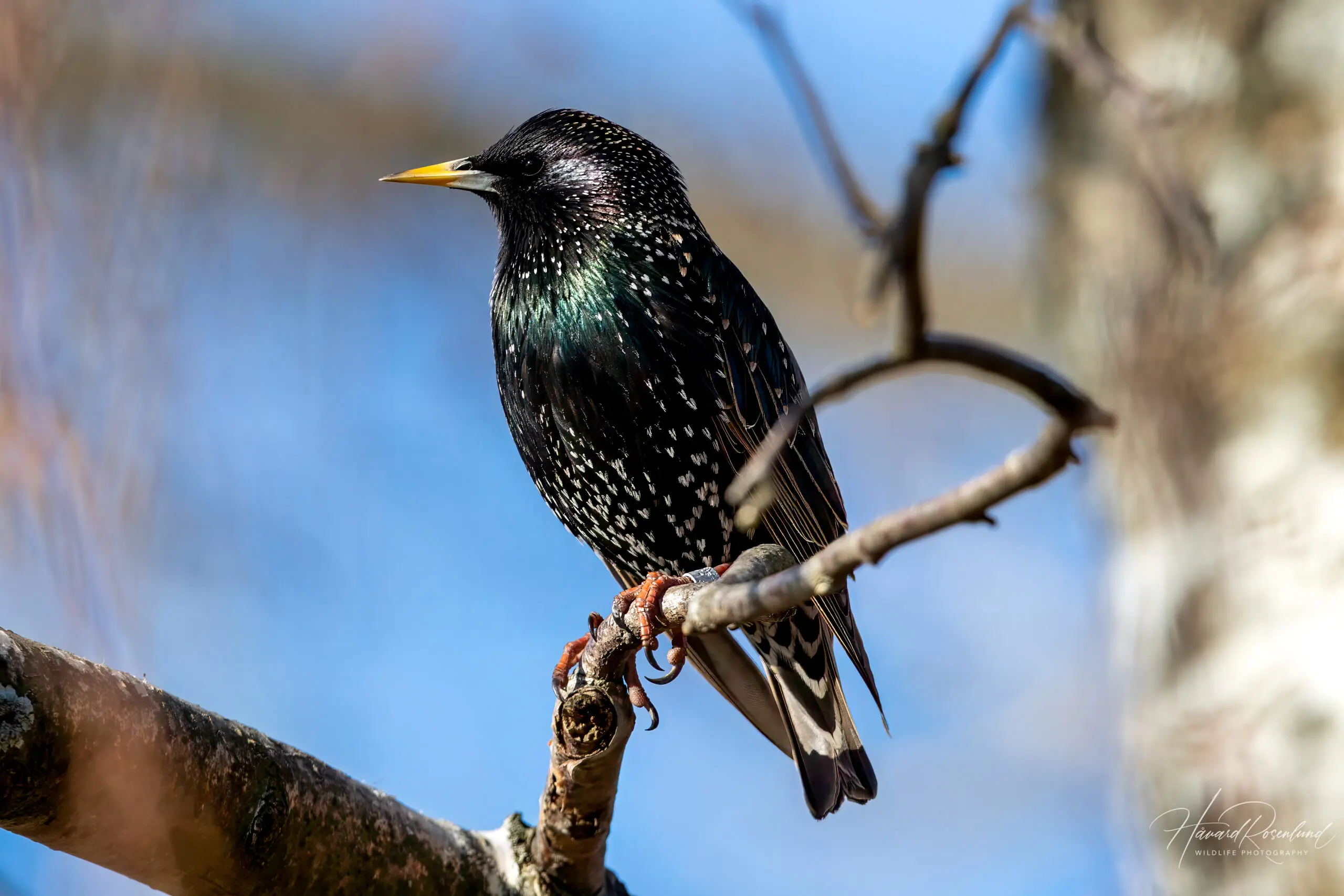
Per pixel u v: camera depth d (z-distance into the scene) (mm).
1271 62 6148
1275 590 5793
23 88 8148
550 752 7426
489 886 7609
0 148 7953
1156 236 6262
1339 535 5672
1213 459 5992
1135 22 6629
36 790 5855
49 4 8453
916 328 4219
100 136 9641
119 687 6086
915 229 4137
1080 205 6855
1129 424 6281
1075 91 6945
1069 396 4258
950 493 4848
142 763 6074
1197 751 5922
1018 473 4539
